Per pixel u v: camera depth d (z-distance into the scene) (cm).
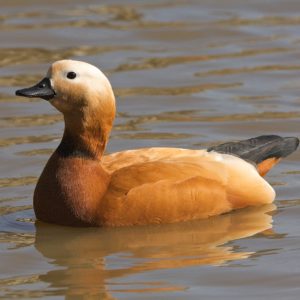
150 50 2336
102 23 2500
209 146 1773
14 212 1521
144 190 1431
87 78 1432
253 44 2369
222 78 2155
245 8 2627
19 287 1275
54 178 1442
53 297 1243
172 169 1455
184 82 2130
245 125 1884
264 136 1580
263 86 2105
